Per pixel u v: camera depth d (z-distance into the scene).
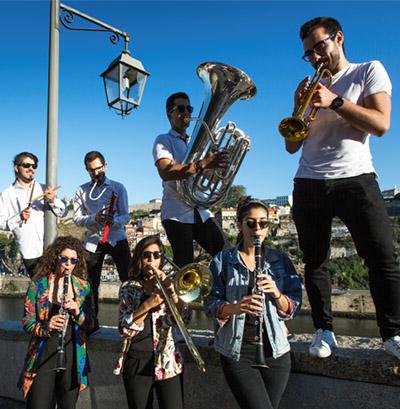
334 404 2.88
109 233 4.65
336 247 79.31
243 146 3.93
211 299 2.89
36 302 3.39
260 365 2.56
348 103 2.67
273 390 2.70
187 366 3.43
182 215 4.10
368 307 61.44
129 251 4.79
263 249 2.95
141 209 162.12
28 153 4.89
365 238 2.77
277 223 102.56
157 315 3.13
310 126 3.07
